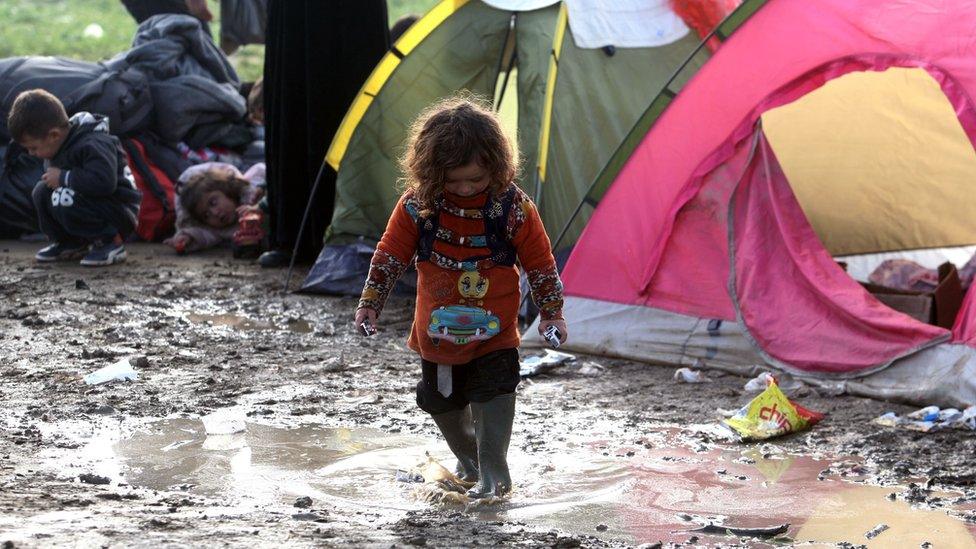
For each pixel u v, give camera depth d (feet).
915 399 34.19
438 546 20.92
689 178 40.96
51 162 56.44
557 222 47.80
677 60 49.08
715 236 40.60
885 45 37.76
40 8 162.50
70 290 50.39
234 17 76.54
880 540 23.24
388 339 43.27
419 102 51.21
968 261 46.42
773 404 31.86
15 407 32.40
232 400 34.09
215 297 50.19
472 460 26.94
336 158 52.54
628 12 49.29
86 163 55.47
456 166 23.25
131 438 29.78
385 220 52.80
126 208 57.26
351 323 45.83
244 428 31.04
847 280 38.34
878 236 51.21
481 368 25.04
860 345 36.40
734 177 40.57
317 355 40.32
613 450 29.76
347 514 23.97
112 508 22.74
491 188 23.91
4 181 63.41
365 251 52.03
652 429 31.94
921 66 36.88
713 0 48.88
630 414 33.40
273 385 35.96
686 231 41.04
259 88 65.98
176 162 64.28
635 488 26.61
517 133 49.42
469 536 22.03
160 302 48.73
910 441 30.76
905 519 24.59
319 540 20.42
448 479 26.35
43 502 22.72
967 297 35.73
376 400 34.35
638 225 41.63
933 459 29.14
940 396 33.73
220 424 31.35
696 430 31.83
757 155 40.60
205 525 21.36
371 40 55.31
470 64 50.67
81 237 56.54
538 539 22.07
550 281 25.20
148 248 62.44
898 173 49.80
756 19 39.91
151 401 33.55
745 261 39.70
